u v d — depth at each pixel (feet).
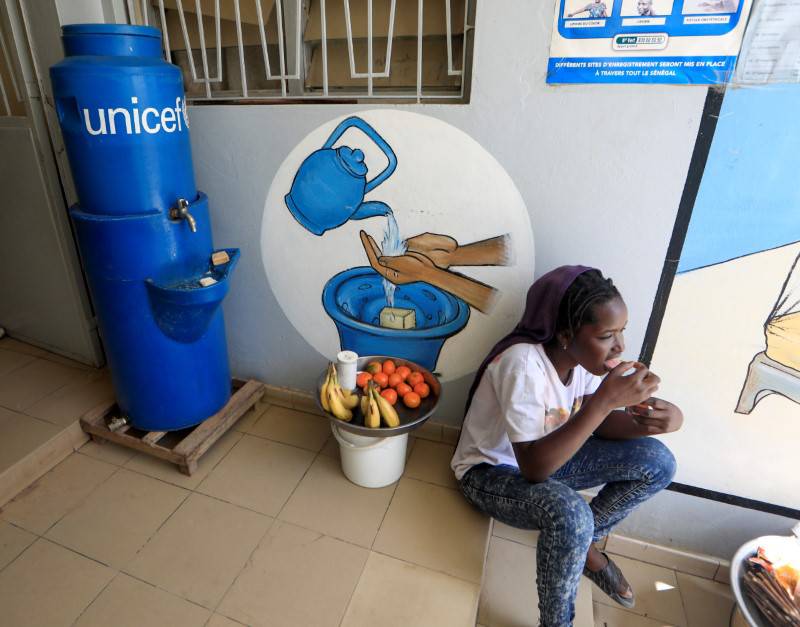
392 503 5.04
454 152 4.70
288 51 5.12
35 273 6.51
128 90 4.15
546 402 4.12
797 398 4.51
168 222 4.66
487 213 4.83
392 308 5.53
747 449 4.86
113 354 5.08
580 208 4.55
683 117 4.02
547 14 4.03
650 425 4.32
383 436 4.68
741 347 4.55
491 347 5.32
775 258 4.21
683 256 4.43
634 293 4.68
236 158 5.43
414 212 5.05
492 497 4.32
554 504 3.84
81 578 4.22
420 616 4.05
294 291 5.85
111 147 4.28
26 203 6.09
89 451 5.60
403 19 4.70
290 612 4.04
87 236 4.55
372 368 5.33
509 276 4.98
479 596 4.69
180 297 4.59
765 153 3.95
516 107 4.39
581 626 4.99
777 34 3.62
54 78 4.17
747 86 3.80
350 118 4.89
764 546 4.73
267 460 5.55
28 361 6.81
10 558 4.35
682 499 5.30
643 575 5.54
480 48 4.28
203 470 5.38
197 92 5.65
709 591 5.40
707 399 4.82
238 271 5.98
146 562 4.37
